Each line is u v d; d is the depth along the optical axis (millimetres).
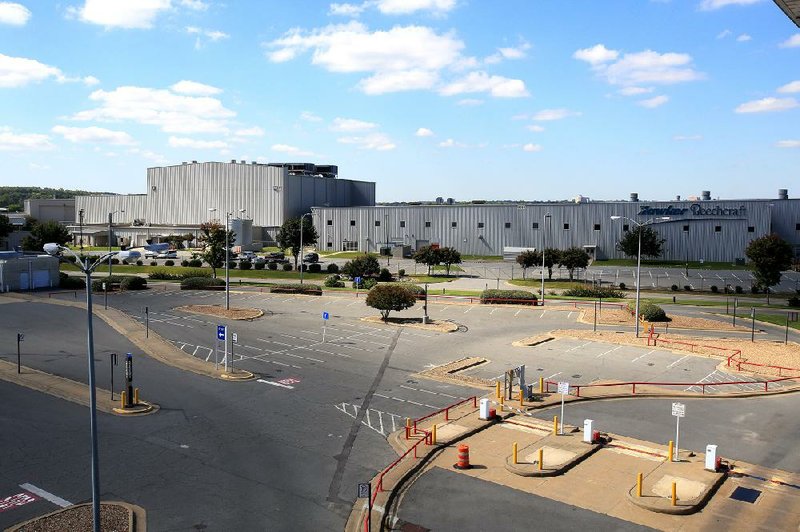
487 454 26312
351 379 38031
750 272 97250
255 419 30516
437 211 123688
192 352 43938
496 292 70062
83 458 25453
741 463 25500
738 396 35375
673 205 108812
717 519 20781
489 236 119938
